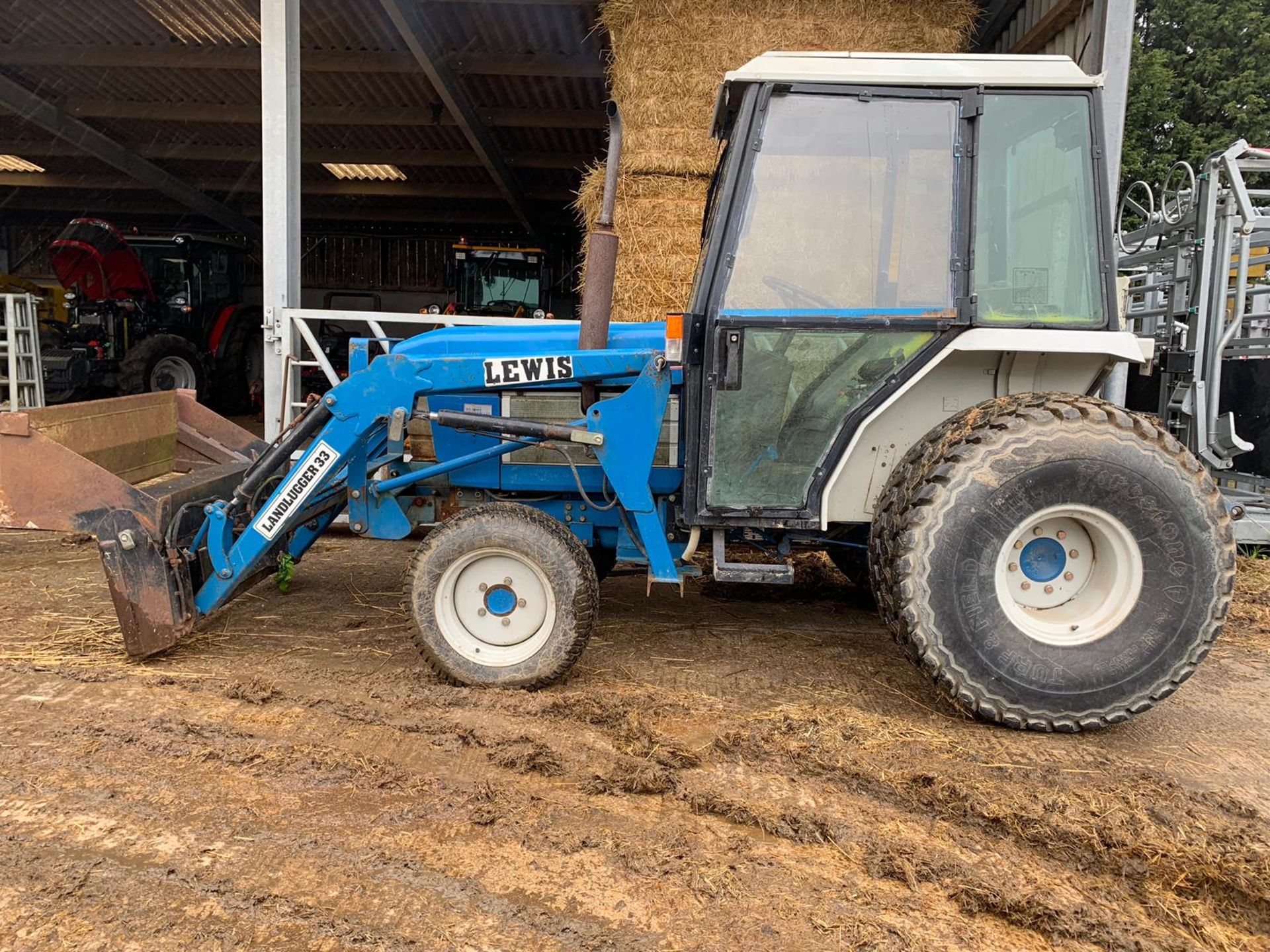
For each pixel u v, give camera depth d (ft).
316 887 6.20
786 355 9.26
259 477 10.30
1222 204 16.56
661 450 10.78
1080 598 9.00
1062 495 8.46
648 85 17.01
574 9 24.76
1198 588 8.55
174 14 26.61
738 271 9.21
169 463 14.01
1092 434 8.49
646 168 16.99
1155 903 6.17
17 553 15.61
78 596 13.01
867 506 9.86
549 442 10.14
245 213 49.42
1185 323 18.38
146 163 40.01
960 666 8.60
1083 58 16.55
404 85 30.71
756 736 8.50
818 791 7.64
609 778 7.70
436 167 39.58
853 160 9.05
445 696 9.36
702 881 6.31
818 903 6.12
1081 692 8.61
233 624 11.96
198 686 9.68
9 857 6.50
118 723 8.70
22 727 8.62
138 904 5.99
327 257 54.19
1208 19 50.49
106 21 27.17
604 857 6.63
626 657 10.92
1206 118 50.80
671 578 9.78
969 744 8.47
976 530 8.46
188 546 10.73
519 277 37.88
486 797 7.41
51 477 9.86
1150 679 8.62
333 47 28.35
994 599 8.57
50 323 33.27
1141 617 8.61
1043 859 6.71
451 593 9.73
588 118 33.60
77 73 30.83
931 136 8.98
